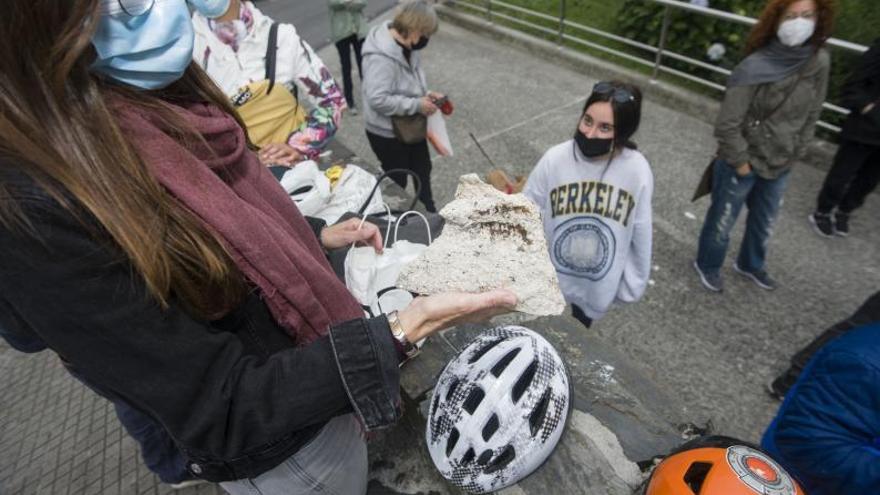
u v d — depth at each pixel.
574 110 5.28
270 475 0.97
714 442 1.20
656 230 3.71
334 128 2.48
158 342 0.61
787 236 3.54
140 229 0.56
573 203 2.20
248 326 0.81
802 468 1.33
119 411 1.68
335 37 5.25
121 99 0.65
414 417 1.68
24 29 0.50
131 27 0.61
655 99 5.21
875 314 1.90
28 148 0.51
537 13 6.50
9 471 2.87
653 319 3.10
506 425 1.33
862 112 2.98
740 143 2.67
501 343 1.47
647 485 1.24
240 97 2.21
